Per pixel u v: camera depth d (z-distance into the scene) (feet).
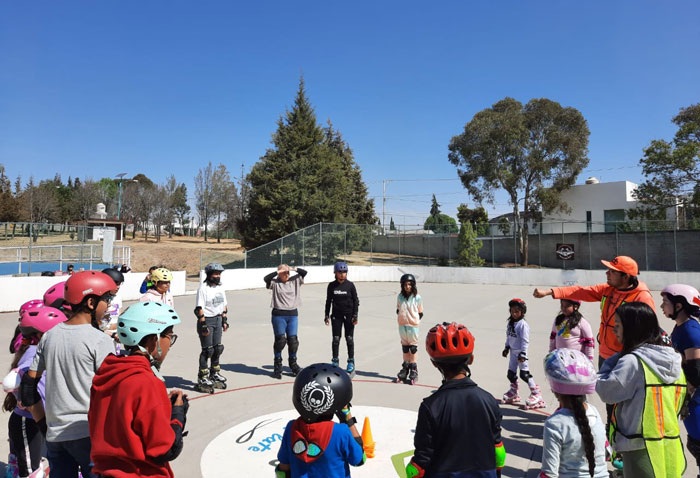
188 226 233.76
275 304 24.82
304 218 108.47
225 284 72.59
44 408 10.00
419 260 114.11
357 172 155.63
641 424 8.68
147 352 8.16
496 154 139.54
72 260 81.61
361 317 48.55
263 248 82.33
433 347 8.13
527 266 122.62
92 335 9.27
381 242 114.01
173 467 14.07
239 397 21.15
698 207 112.57
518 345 19.58
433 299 66.23
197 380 23.81
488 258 134.10
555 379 8.63
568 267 118.32
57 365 9.04
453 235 111.96
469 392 7.75
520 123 134.31
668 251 102.89
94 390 7.54
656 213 117.70
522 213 149.89
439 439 7.58
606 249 112.37
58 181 311.06
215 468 14.03
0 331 36.19
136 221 186.50
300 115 114.93
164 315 8.25
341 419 8.52
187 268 111.65
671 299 11.48
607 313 14.03
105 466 7.24
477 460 7.51
